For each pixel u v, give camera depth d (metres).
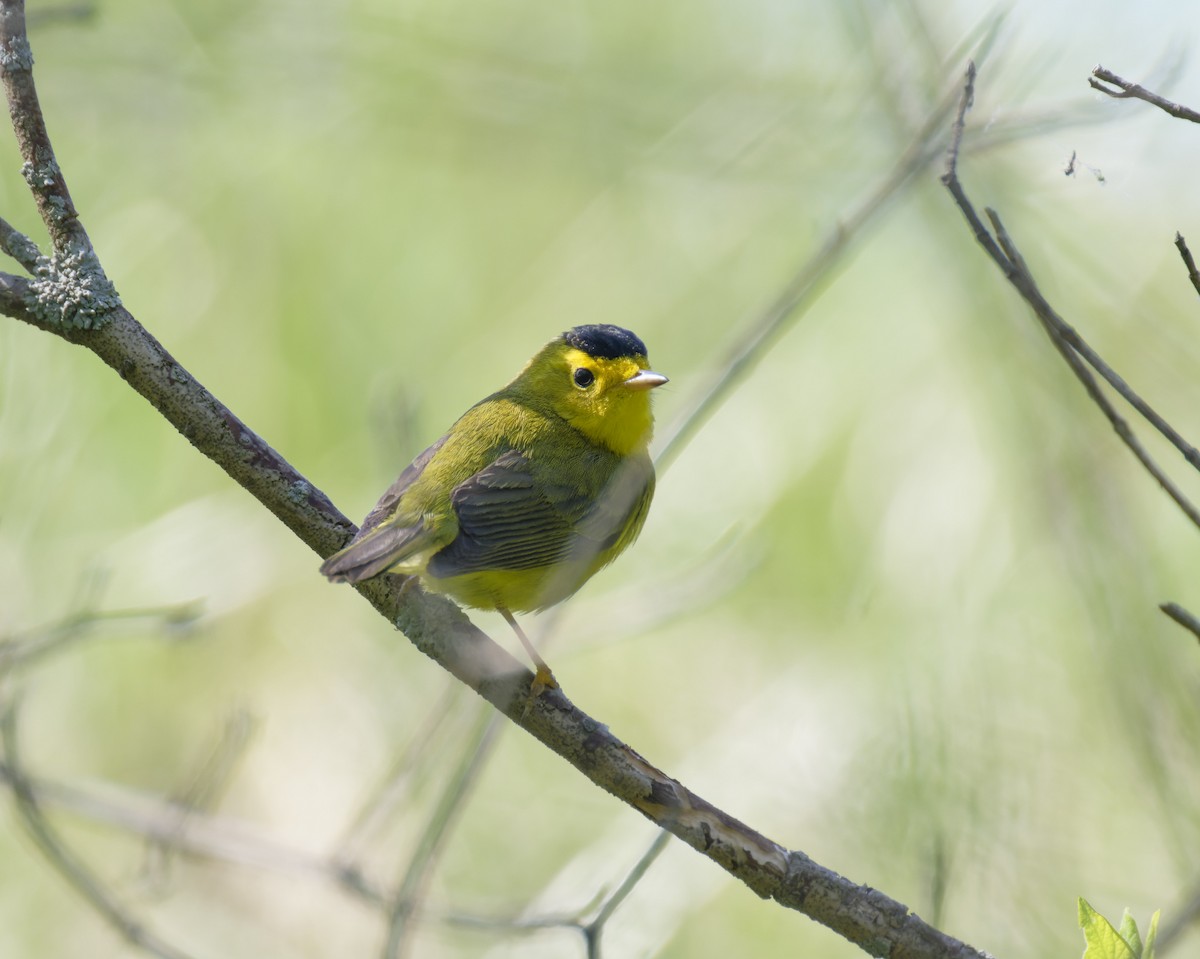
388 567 7.37
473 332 14.10
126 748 13.50
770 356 13.99
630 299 14.19
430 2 14.43
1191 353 12.63
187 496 13.61
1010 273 6.07
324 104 14.31
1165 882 10.15
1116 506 11.87
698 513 13.56
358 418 13.70
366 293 14.06
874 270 13.91
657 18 14.36
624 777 7.02
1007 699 10.92
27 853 13.02
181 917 12.86
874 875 10.38
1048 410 12.32
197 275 13.91
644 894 11.57
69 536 13.16
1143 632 11.12
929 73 11.70
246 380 13.70
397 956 8.34
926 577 12.41
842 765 11.09
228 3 14.09
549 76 14.32
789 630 12.88
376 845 10.90
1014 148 12.40
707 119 14.05
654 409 11.27
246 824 12.21
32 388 12.98
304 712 13.17
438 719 10.17
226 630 13.58
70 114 13.98
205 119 14.17
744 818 11.14
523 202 14.40
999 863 10.17
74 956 12.75
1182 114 5.78
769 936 11.65
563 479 9.27
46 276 6.80
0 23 6.52
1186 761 10.39
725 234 14.27
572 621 11.44
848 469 13.27
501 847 12.59
